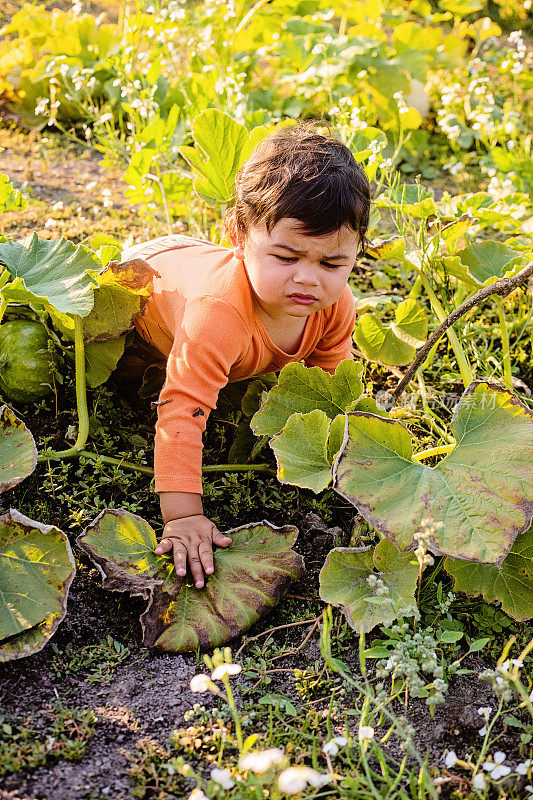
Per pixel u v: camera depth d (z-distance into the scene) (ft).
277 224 6.41
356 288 10.64
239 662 6.22
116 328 7.52
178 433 6.73
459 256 9.28
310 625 6.56
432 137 14.14
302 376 7.30
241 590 6.48
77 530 7.07
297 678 6.10
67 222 10.84
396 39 13.65
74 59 12.89
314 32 13.79
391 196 9.46
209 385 6.87
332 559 6.54
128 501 7.41
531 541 6.56
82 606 6.49
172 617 6.30
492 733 5.80
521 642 6.54
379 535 6.89
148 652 6.21
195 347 6.82
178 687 5.97
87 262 7.24
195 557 6.53
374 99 13.26
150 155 10.07
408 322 8.70
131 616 6.48
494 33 15.69
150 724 5.68
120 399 8.41
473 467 6.55
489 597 6.53
